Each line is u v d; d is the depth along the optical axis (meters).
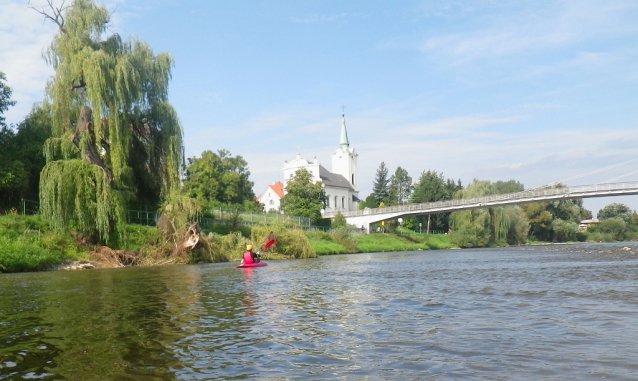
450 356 6.45
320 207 88.25
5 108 44.41
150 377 5.79
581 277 17.66
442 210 81.62
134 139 42.59
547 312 9.80
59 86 36.62
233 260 39.66
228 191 80.12
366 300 12.34
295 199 87.00
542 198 70.81
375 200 137.50
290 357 6.59
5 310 11.34
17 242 30.05
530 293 13.05
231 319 9.70
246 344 7.42
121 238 34.62
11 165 38.94
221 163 93.62
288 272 23.64
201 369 6.07
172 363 6.38
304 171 89.44
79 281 19.83
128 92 37.97
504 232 86.88
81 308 11.50
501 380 5.38
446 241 88.44
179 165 42.09
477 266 26.59
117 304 12.15
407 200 136.25
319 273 22.69
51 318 10.06
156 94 42.66
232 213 57.38
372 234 83.50
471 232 85.94
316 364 6.21
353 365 6.13
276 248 43.69
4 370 6.18
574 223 118.31
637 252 40.59
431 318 9.41
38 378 5.82
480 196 84.44
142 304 12.07
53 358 6.72
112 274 24.25
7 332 8.62
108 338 7.98
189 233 36.97
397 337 7.71
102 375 5.89
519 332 7.89
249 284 17.34
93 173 33.34
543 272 20.58
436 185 116.38
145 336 8.11
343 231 66.94
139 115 40.59
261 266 29.33
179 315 10.25
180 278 20.59
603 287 14.12
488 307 10.67
